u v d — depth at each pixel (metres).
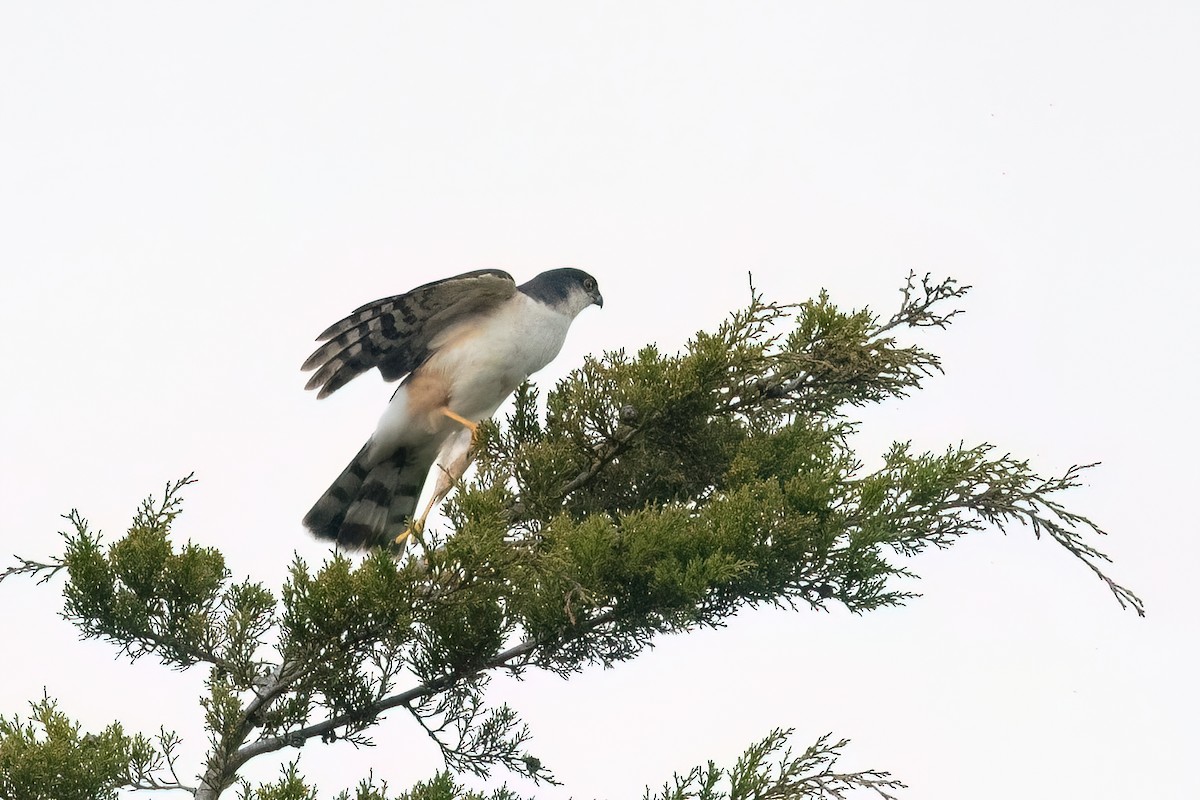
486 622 9.54
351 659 8.92
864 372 10.90
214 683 9.12
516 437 11.48
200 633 9.72
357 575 8.56
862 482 10.05
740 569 9.13
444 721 9.81
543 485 10.51
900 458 10.43
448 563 8.42
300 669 8.83
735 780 8.31
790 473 10.83
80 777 8.89
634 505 11.60
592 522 9.27
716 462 11.32
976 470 10.09
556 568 8.78
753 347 10.38
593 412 10.61
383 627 8.59
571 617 8.53
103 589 9.64
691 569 9.04
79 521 9.73
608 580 9.31
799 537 9.56
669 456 11.40
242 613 9.27
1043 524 9.77
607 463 10.88
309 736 9.33
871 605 9.92
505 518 10.25
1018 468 10.01
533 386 11.57
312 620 8.55
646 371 10.48
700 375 10.30
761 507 9.63
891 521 10.04
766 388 11.17
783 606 10.01
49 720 9.22
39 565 9.85
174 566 9.70
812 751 8.40
